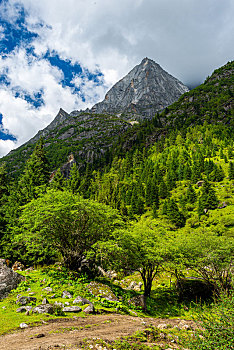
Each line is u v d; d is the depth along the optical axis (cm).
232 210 6000
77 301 1112
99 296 1336
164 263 1717
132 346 658
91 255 1755
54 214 1722
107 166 15862
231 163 8569
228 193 7056
